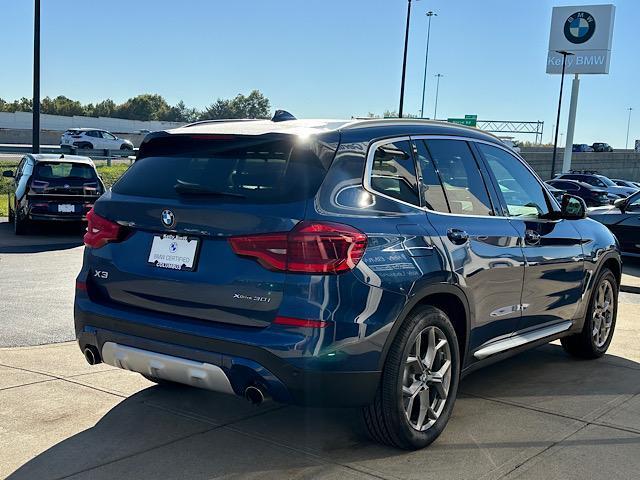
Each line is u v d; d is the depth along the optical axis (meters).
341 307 3.43
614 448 4.06
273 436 4.15
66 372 5.25
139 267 3.86
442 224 4.11
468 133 4.78
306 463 3.78
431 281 3.86
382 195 3.84
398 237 3.74
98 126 79.56
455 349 4.17
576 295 5.54
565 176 31.53
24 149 31.28
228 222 3.55
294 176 3.60
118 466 3.71
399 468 3.74
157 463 3.76
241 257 3.52
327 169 3.62
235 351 3.47
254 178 3.68
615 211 13.28
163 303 3.76
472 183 4.59
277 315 3.42
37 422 4.29
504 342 4.75
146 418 4.39
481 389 5.16
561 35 52.56
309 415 4.50
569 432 4.30
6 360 5.53
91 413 4.46
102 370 5.32
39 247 12.52
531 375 5.55
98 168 28.44
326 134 3.74
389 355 3.72
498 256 4.47
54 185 13.62
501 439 4.17
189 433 4.17
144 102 125.25
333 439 4.11
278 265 3.42
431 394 4.10
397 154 4.05
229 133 3.83
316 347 3.38
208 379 3.59
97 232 4.06
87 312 4.01
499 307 4.57
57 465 3.71
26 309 7.46
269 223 3.46
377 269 3.57
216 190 3.70
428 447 4.03
